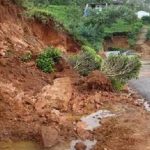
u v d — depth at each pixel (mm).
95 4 71750
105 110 19625
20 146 14328
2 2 26062
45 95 19219
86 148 14695
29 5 36375
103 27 60375
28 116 16656
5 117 16031
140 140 15953
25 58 23125
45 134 14820
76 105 19359
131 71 23984
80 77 23812
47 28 32594
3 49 22625
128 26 65688
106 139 15789
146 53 58812
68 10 55562
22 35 26859
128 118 18688
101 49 49438
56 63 24219
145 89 26250
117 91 23359
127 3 88188
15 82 19578
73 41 36344
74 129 16281
